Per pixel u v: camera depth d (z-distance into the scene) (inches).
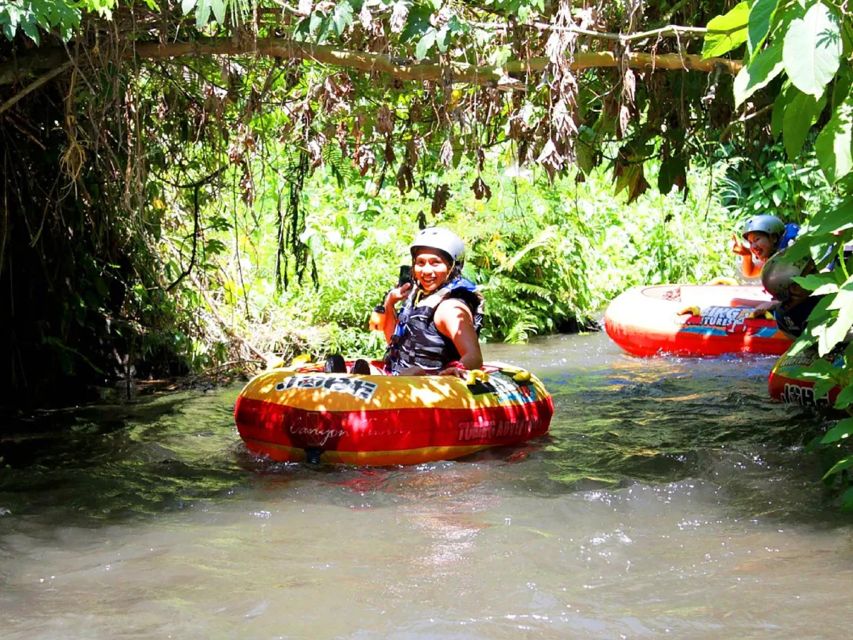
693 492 185.3
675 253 512.7
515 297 405.7
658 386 297.7
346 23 181.5
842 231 162.4
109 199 284.2
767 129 258.5
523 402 229.8
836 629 124.2
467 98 219.5
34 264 281.6
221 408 275.9
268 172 388.5
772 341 341.4
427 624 127.4
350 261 381.1
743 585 139.3
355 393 210.8
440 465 208.5
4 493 190.7
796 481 190.1
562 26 191.6
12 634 126.1
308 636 124.7
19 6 154.8
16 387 284.4
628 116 203.9
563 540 159.6
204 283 338.0
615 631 124.9
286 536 163.9
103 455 222.2
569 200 453.1
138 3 207.3
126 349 320.2
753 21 133.5
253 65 225.8
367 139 229.5
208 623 129.0
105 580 144.6
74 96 228.1
